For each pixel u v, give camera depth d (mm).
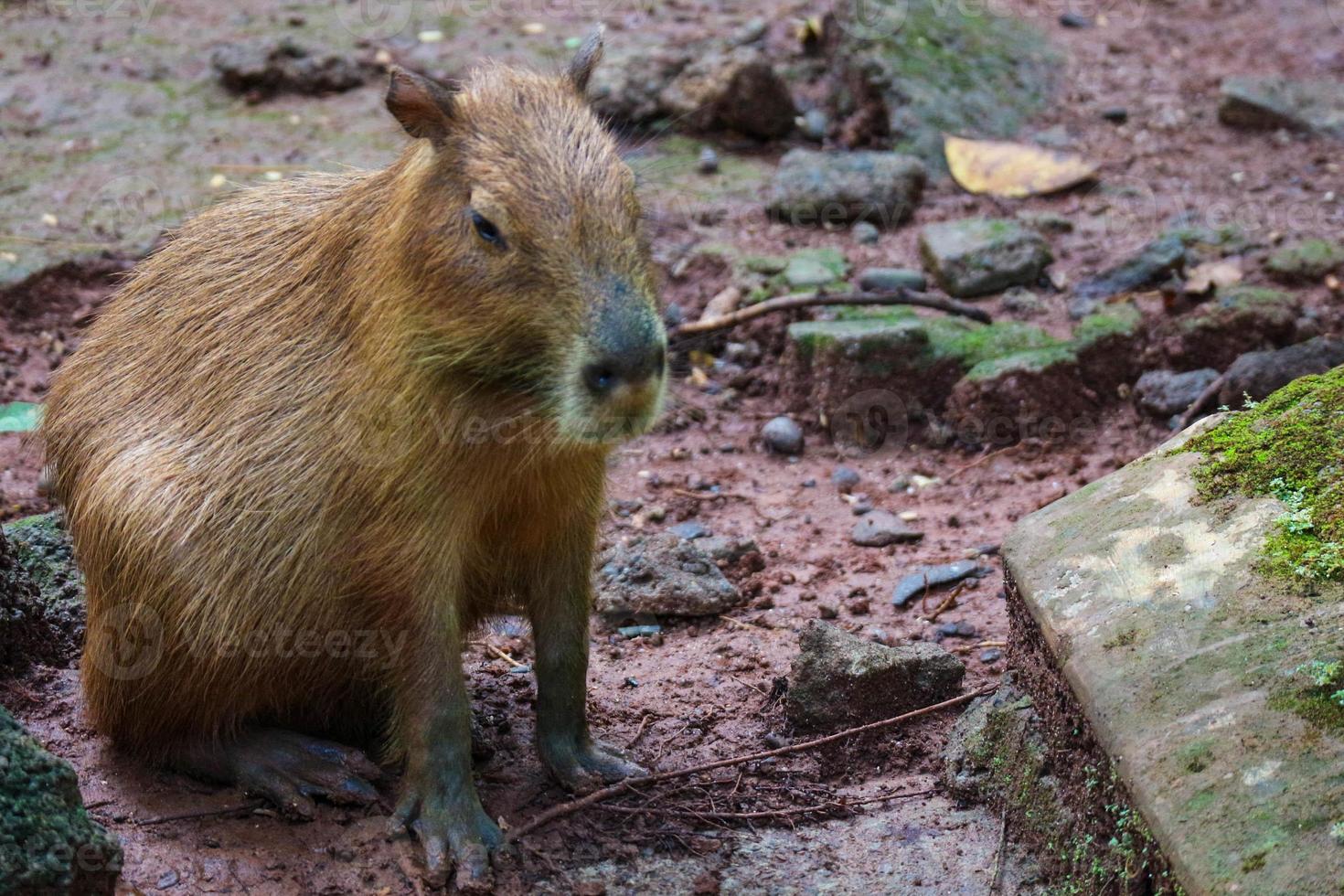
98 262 8812
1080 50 11648
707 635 6031
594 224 4141
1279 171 9977
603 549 6293
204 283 4945
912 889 4418
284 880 4367
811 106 10781
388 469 4355
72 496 5062
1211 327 7816
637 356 4035
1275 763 3561
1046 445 7512
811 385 7879
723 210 9531
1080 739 4262
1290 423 4551
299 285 4680
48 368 8047
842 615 6137
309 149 10078
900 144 10156
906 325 7820
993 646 5770
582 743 4984
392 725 4734
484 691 5613
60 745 5062
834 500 7203
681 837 4684
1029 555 4648
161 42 11508
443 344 4227
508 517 4676
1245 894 3309
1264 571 4117
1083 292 8500
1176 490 4602
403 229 4285
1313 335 7820
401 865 4422
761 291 8523
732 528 6930
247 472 4570
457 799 4539
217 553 4590
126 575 4703
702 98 10383
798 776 5008
